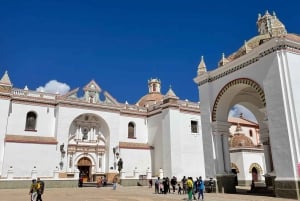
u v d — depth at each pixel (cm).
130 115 4181
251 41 2377
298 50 1873
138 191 2591
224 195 2003
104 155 3856
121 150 3872
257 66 1991
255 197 1809
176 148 3741
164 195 2181
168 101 3894
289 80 1783
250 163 3838
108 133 3872
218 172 2238
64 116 3544
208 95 2402
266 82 1895
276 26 2025
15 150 3170
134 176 3581
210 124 2339
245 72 2092
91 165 3759
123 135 4034
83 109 3703
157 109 4128
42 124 3484
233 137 4109
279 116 1772
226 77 2275
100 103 3838
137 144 4053
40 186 1538
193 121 4088
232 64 2200
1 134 3102
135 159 3941
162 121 3959
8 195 2100
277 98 1800
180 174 3681
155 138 4112
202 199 1764
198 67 2552
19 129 3325
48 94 3638
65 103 3581
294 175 1642
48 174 3291
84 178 3688
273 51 1870
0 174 3000
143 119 4291
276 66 1833
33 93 3534
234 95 2338
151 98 5100
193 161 3888
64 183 3061
